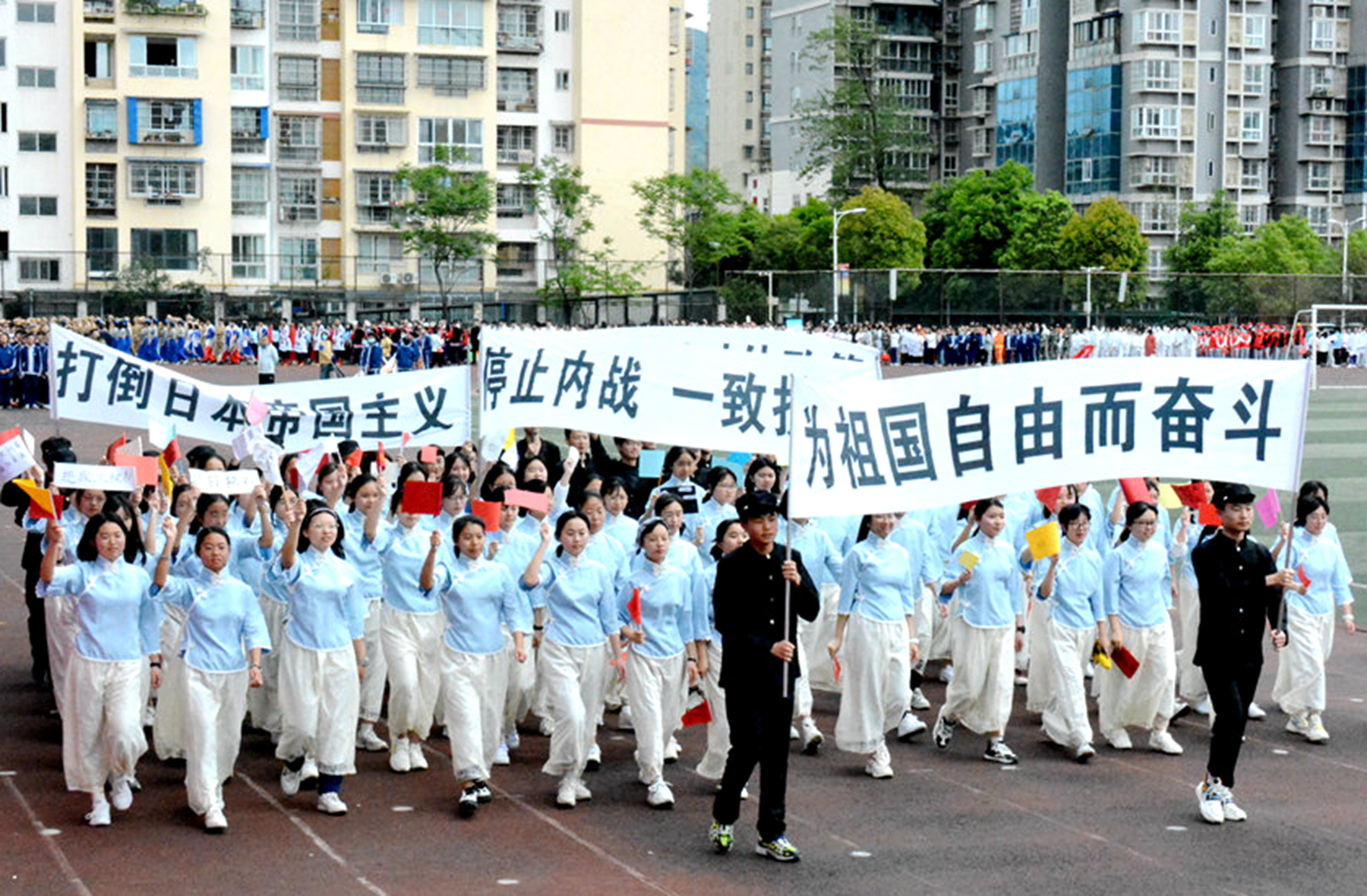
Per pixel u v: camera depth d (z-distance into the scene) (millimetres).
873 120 103250
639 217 84062
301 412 16375
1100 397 12203
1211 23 103562
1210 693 12242
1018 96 109875
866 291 71125
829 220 91500
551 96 83875
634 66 83625
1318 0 108000
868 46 103500
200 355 65938
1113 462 12195
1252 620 12078
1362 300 73562
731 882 10555
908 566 13375
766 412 15406
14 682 15922
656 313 69750
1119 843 11523
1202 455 12180
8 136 73062
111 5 73812
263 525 13789
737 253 94250
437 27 79562
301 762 12438
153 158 74625
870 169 103562
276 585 13695
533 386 15820
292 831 11531
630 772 13375
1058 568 14008
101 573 11516
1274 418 12133
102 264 74312
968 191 93625
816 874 10758
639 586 12461
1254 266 88500
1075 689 13898
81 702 11445
